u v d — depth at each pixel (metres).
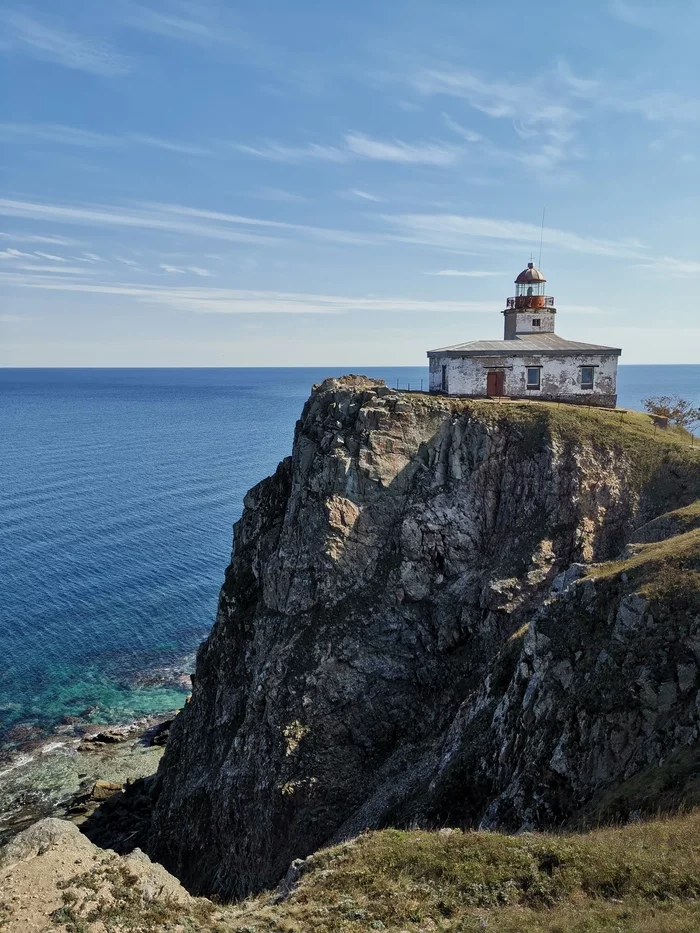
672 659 25.17
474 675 42.03
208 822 44.94
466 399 55.09
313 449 52.03
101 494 129.25
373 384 58.78
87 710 63.12
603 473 46.91
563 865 18.73
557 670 28.47
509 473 48.81
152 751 58.19
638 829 19.42
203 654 55.19
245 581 54.97
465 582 46.19
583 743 25.56
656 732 24.11
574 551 44.16
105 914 20.41
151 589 85.88
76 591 84.69
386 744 42.69
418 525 47.91
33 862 22.36
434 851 21.17
